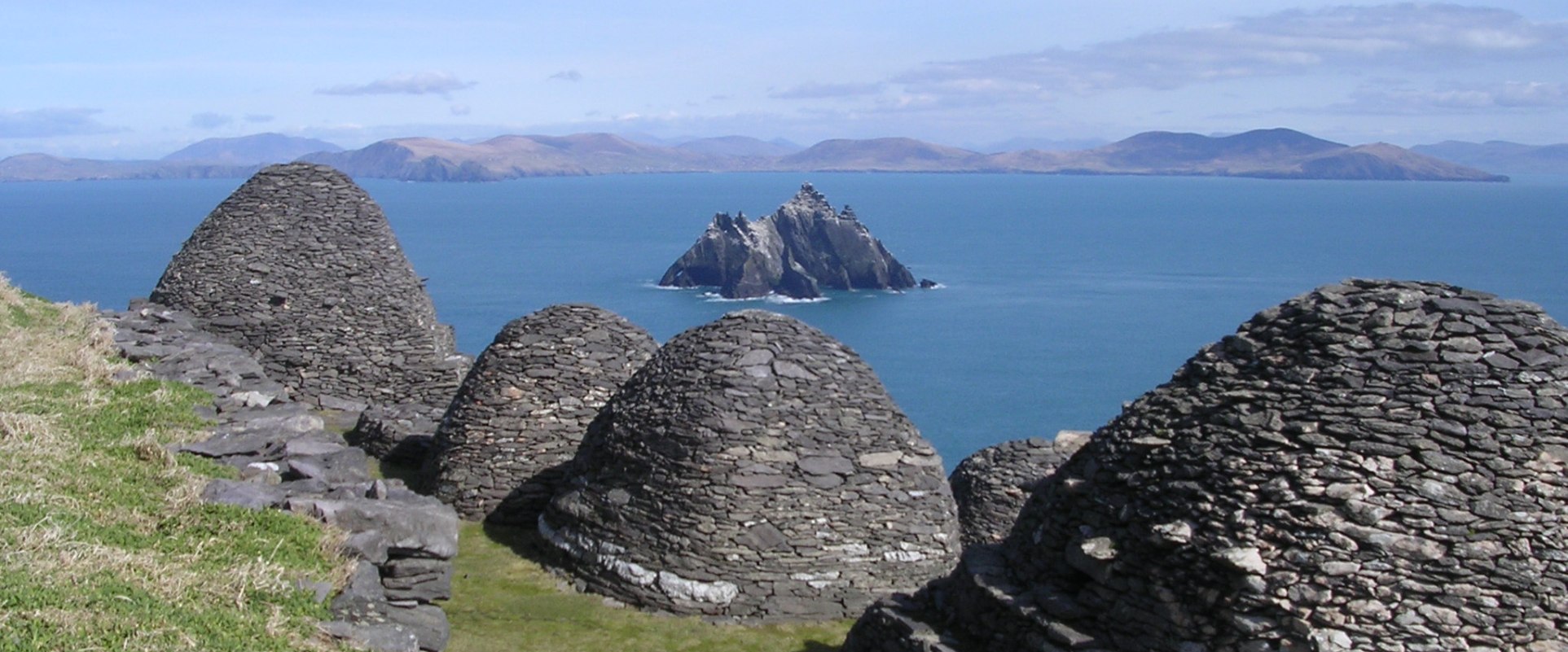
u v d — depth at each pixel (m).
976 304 112.50
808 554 14.80
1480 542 9.58
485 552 16.59
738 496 14.79
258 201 25.81
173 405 16.05
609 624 14.24
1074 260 156.62
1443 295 10.59
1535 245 167.62
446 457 18.44
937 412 66.56
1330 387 10.34
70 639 8.08
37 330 19.81
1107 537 10.91
